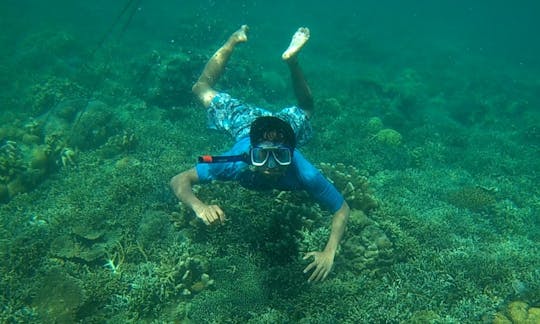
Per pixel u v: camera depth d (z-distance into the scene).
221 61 2.49
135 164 2.95
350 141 4.34
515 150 5.18
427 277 2.01
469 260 2.15
